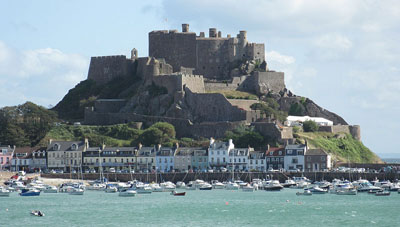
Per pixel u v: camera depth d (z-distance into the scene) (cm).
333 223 19788
